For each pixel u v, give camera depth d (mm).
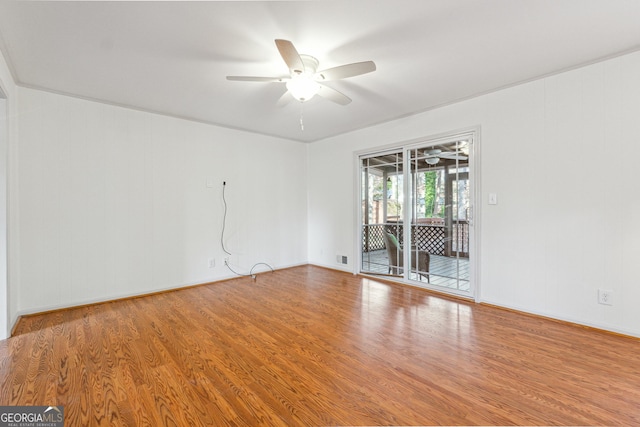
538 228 2818
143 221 3582
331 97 2607
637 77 2309
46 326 2635
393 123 4047
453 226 3502
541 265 2809
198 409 1572
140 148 3557
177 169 3859
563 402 1619
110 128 3342
